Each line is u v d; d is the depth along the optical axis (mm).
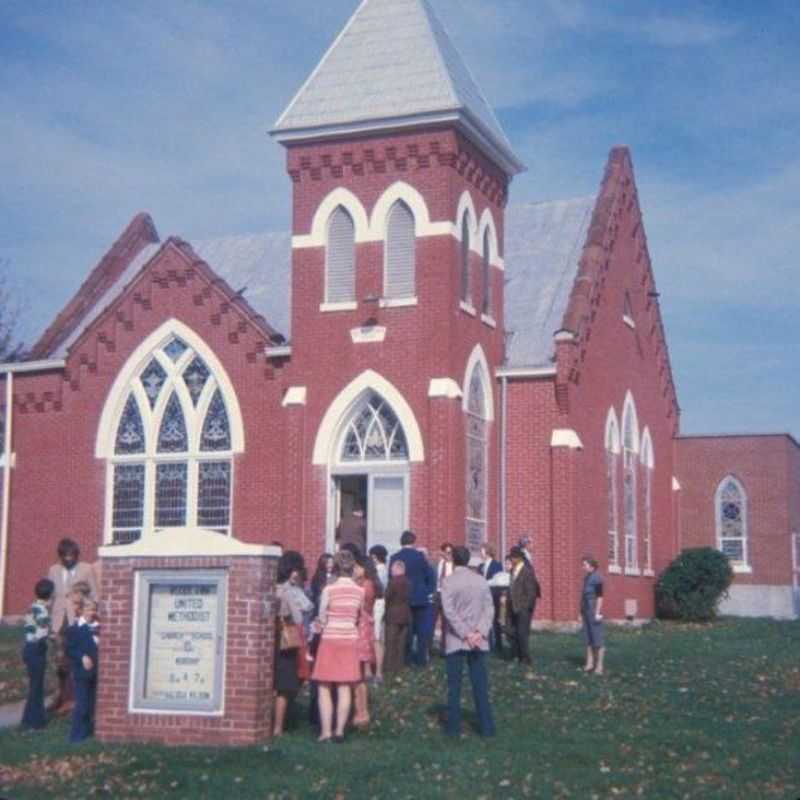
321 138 27984
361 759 13836
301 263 28094
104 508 30766
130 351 30969
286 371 29062
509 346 30484
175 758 13953
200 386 30203
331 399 27422
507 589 22047
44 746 15117
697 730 15773
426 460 26391
